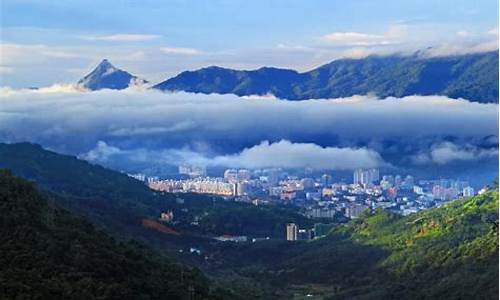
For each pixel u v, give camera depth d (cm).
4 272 8069
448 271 15350
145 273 9900
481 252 15400
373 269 18538
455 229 19475
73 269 8738
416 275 16250
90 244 9700
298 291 17700
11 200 9725
